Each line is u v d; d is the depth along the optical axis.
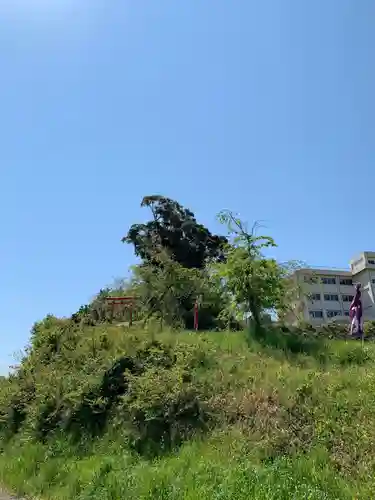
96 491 10.20
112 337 19.61
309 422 11.15
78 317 28.55
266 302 20.42
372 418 10.57
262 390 12.95
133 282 31.58
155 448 12.69
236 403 12.81
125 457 12.43
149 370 15.73
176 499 8.89
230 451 11.01
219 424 12.48
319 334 22.03
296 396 12.19
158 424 13.33
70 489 10.93
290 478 8.83
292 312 24.55
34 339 22.62
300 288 23.33
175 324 25.92
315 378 13.14
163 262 30.23
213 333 20.30
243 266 20.52
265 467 9.70
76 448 14.31
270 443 10.72
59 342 21.55
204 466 10.16
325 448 10.02
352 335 22.20
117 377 16.16
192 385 14.03
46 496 11.33
